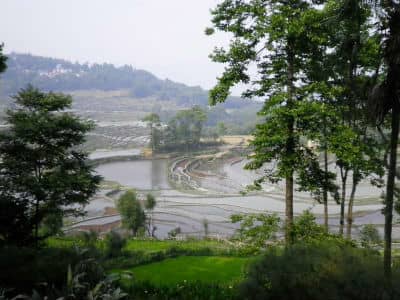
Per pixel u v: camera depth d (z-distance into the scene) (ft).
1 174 67.97
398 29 35.37
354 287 34.81
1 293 33.78
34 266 38.81
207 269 62.49
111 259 69.00
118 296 33.78
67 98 75.87
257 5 52.21
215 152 504.84
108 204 233.96
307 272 37.88
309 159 56.75
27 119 70.44
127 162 451.53
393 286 34.19
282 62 53.06
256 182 58.90
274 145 53.11
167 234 168.76
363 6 37.78
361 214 191.72
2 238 57.72
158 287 45.39
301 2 53.26
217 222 191.72
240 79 55.31
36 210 67.56
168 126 512.22
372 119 39.34
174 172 380.58
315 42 50.21
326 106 50.75
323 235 54.29
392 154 38.40
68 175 70.28
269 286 37.96
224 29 55.01
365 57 47.24
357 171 65.82
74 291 34.04
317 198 63.21
